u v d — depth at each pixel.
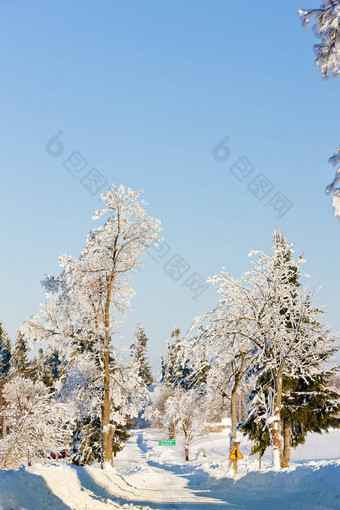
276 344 25.14
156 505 15.19
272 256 27.70
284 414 30.08
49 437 27.30
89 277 27.94
